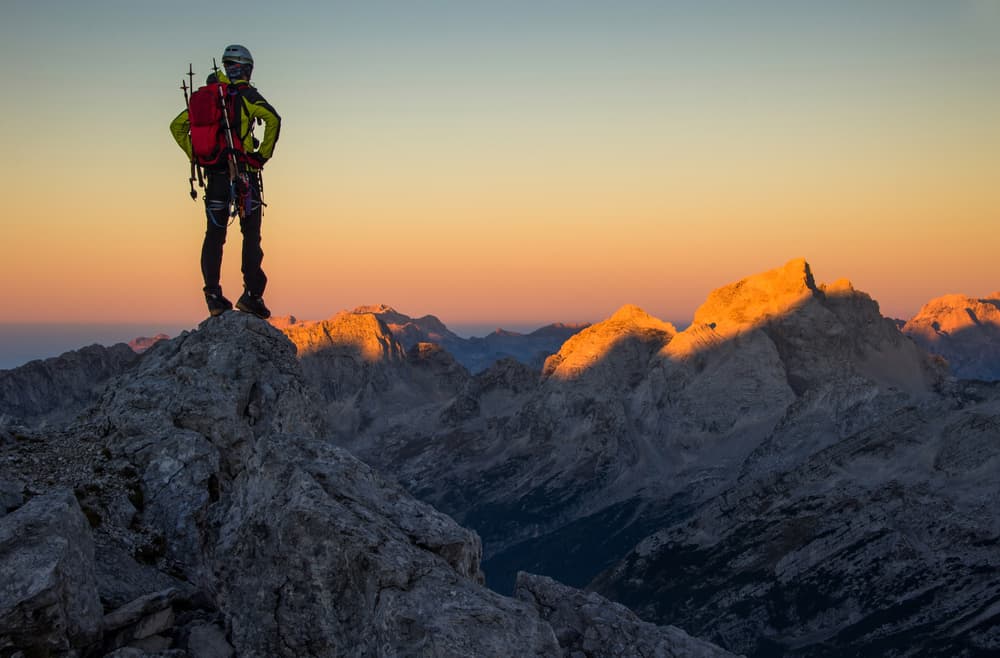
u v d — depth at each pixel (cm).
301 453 1189
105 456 1408
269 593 1075
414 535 1127
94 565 1128
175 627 1130
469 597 1020
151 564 1291
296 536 1062
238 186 1452
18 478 1325
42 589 956
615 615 1538
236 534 1138
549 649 992
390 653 964
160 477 1393
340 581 1049
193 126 1432
